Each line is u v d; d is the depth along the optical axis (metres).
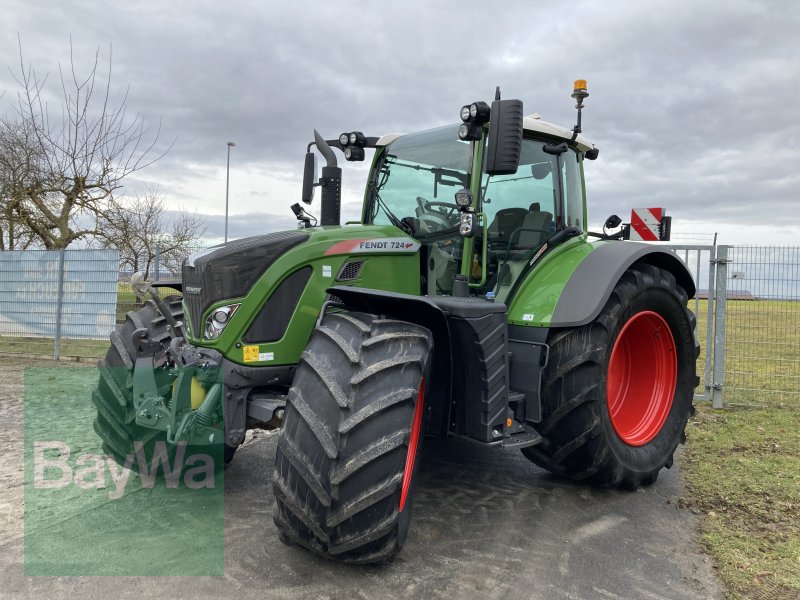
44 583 2.50
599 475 3.53
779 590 2.54
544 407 3.44
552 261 3.78
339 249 3.18
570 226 4.15
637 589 2.54
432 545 2.89
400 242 3.40
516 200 3.72
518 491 3.65
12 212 11.24
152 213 13.06
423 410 2.76
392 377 2.42
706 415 5.66
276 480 2.41
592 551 2.87
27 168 11.13
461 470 4.02
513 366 3.41
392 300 2.76
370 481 2.31
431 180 3.62
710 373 6.11
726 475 3.95
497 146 2.96
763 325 6.34
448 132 3.61
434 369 3.07
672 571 2.69
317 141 3.88
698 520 3.26
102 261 8.37
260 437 4.69
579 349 3.36
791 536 3.04
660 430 3.93
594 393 3.34
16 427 4.74
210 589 2.46
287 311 3.06
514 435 3.25
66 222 11.08
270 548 2.81
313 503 2.33
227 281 2.96
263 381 3.04
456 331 2.96
